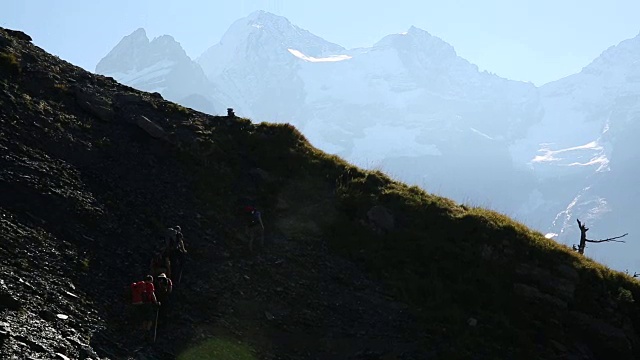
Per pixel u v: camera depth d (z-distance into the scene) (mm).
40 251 20250
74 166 26281
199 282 22562
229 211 28047
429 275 26406
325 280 25172
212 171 30172
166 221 25484
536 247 28312
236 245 25797
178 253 22266
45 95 30344
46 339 15922
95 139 28906
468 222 29094
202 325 20328
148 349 18031
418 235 28312
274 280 24234
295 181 31422
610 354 25078
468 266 27016
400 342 22203
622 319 26312
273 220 28516
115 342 17625
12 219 21109
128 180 27172
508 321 24422
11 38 34750
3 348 14656
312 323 22375
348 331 22422
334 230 28547
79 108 30828
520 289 26203
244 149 33062
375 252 27438
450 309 24484
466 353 21844
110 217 24047
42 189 23391
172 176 28766
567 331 25172
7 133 25844
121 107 32438
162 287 19766
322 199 30500
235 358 19188
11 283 17797
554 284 26750
